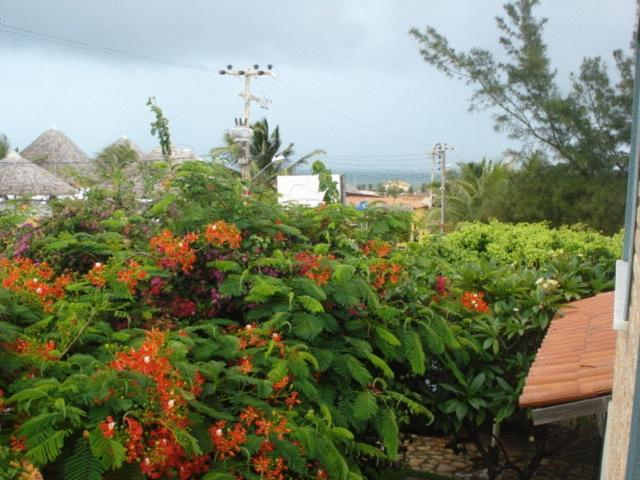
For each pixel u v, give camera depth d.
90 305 4.15
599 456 7.32
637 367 1.94
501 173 30.59
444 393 6.56
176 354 3.65
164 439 3.17
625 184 26.20
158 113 8.33
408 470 6.41
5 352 3.54
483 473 7.50
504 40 27.61
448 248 7.14
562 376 4.42
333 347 4.89
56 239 5.60
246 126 31.22
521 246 12.31
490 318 6.91
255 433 3.75
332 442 4.07
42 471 3.15
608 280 7.88
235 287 4.95
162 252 5.27
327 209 6.32
